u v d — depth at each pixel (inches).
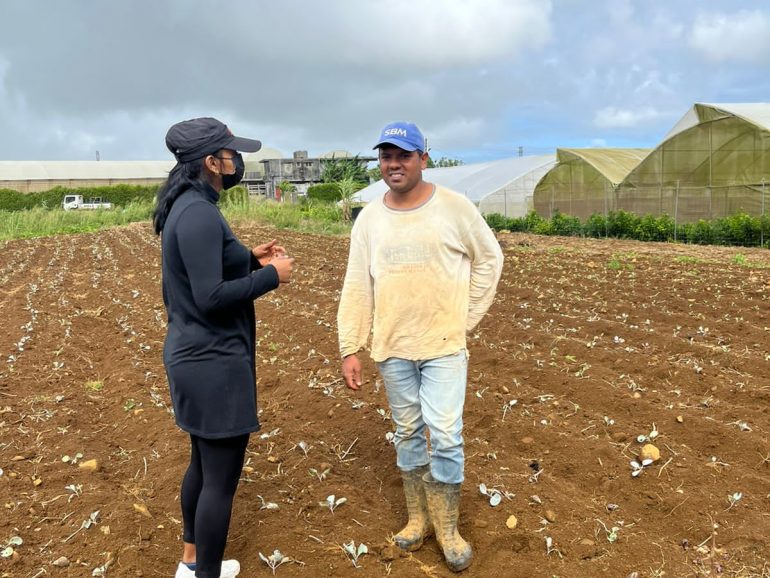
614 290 390.3
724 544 130.3
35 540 133.2
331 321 322.3
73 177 2615.7
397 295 119.3
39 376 244.7
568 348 258.5
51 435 187.6
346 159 2466.8
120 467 171.2
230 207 1061.1
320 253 644.1
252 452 174.2
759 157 773.3
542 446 173.6
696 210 858.1
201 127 106.7
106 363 266.1
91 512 143.6
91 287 454.3
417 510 129.5
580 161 1065.5
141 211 1230.3
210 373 105.5
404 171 114.7
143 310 372.8
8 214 1125.1
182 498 117.7
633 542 130.6
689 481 152.6
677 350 255.8
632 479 154.6
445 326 120.2
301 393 216.5
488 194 1226.0
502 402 203.6
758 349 258.4
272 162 3171.8
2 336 303.7
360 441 179.8
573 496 148.9
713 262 523.2
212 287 101.7
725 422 182.9
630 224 844.0
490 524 136.6
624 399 199.9
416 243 117.6
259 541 132.1
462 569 122.6
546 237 885.2
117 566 124.9
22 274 541.6
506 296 375.9
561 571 122.2
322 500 147.3
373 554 127.3
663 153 882.8
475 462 165.3
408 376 124.0
